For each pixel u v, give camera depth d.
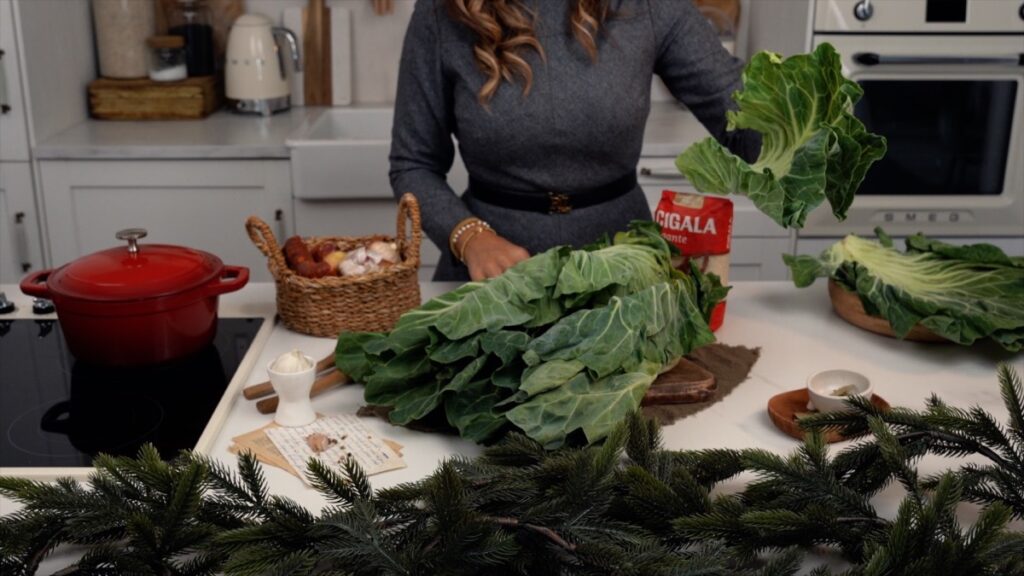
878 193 3.04
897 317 1.57
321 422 1.37
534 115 1.94
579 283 1.34
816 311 1.78
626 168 2.08
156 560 0.97
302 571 0.89
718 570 0.88
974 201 3.04
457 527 0.91
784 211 1.30
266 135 3.03
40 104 2.94
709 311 1.53
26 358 1.63
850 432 1.20
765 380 1.50
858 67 2.89
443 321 1.33
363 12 3.43
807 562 1.05
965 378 1.50
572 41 1.93
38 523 0.99
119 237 1.55
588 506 0.98
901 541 0.89
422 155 2.06
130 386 1.53
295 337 1.67
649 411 1.39
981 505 1.15
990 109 2.95
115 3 3.21
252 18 3.27
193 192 2.96
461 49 1.95
